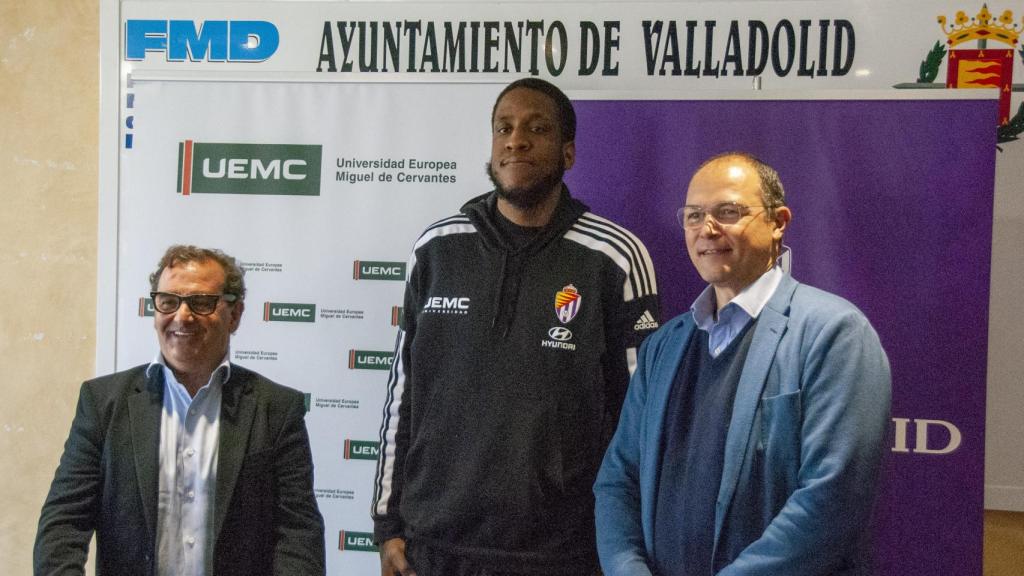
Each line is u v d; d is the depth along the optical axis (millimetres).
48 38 2770
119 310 2510
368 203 2447
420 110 2426
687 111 2324
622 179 2342
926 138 2230
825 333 1688
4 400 2766
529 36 2510
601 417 2207
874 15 2395
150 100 2496
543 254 2234
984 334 2205
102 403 1954
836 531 1599
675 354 1857
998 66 2361
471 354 2193
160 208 2500
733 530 1712
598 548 1899
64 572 1813
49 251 2764
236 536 1914
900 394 2240
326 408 2467
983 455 2205
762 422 1714
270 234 2475
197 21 2611
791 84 2430
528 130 2215
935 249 2229
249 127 2473
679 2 2455
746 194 1804
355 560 2463
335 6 2578
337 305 2459
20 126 2770
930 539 2225
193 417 1974
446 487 2176
